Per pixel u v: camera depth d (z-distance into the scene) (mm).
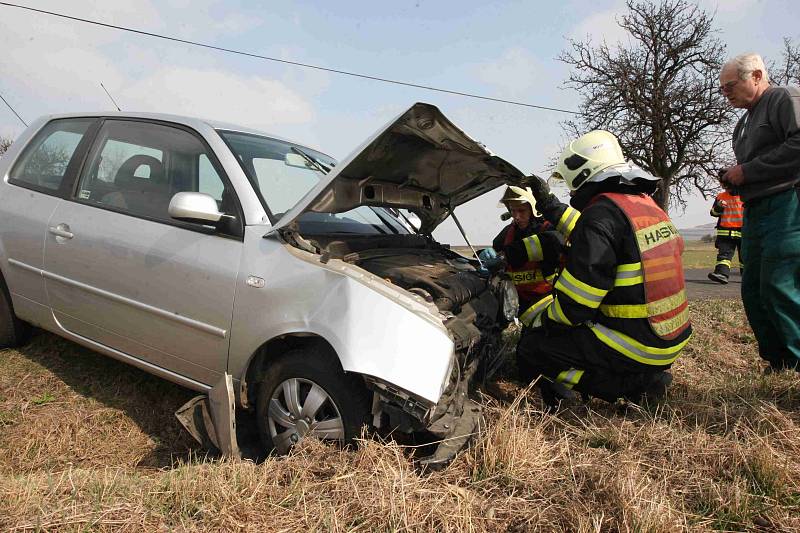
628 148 22703
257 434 3062
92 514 2027
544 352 3139
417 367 2381
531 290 4246
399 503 2084
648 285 2816
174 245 3031
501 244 4578
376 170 3109
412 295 2635
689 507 2271
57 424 3199
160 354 3158
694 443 2693
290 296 2650
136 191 3369
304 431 2596
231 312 2809
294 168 3490
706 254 22156
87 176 3627
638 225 2824
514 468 2424
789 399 3258
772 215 3439
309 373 2578
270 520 2074
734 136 3875
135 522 2023
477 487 2330
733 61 3580
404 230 3932
